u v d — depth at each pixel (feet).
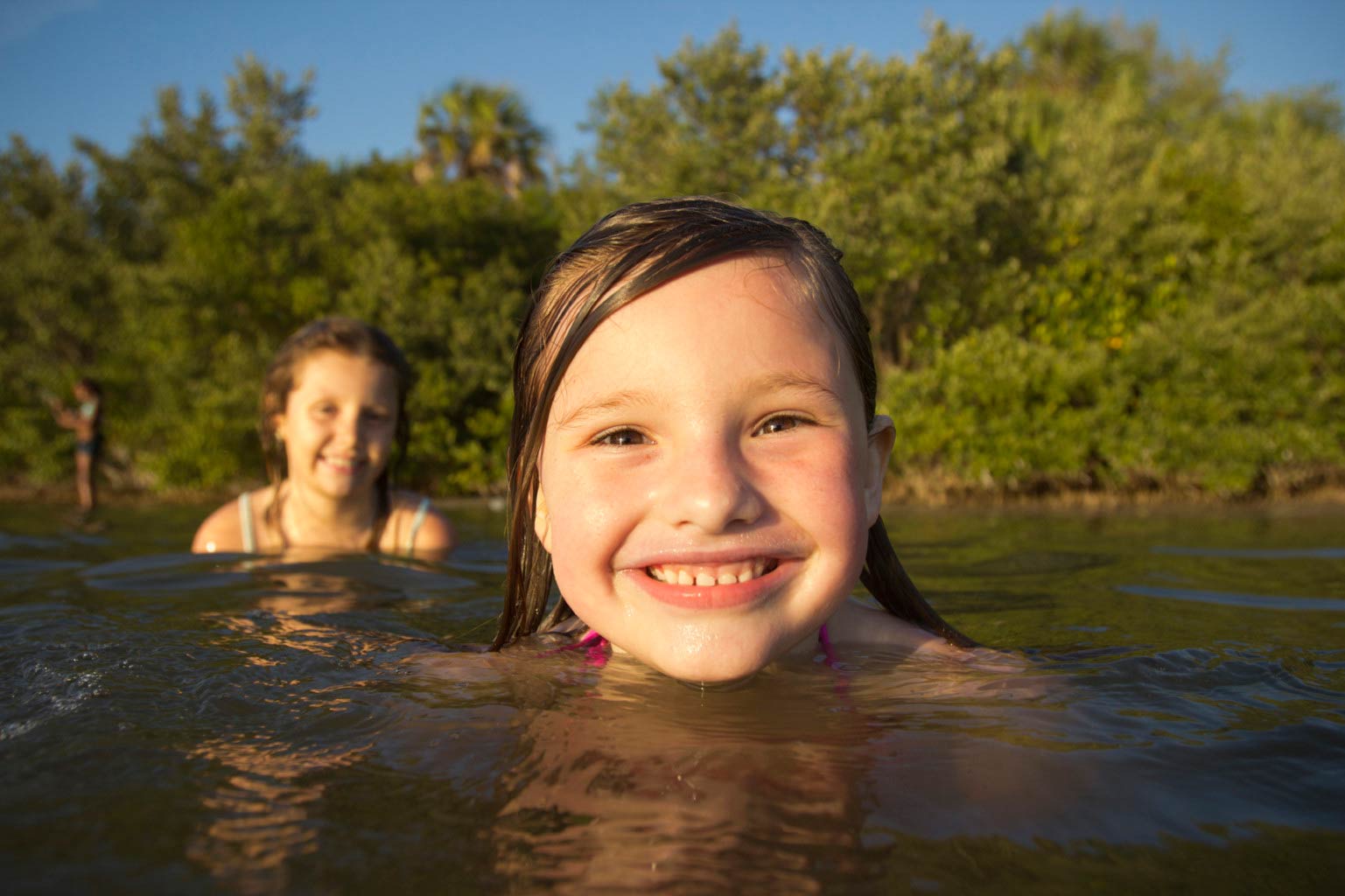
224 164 14.83
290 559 2.89
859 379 1.20
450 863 0.70
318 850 0.72
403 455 3.43
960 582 2.62
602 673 1.28
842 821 0.78
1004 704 1.13
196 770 0.89
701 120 10.66
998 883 0.68
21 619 1.79
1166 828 0.78
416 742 0.97
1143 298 8.77
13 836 0.75
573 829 0.76
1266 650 1.53
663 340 1.06
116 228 14.88
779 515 1.06
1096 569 2.89
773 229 1.18
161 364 9.99
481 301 10.05
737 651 1.06
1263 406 7.27
